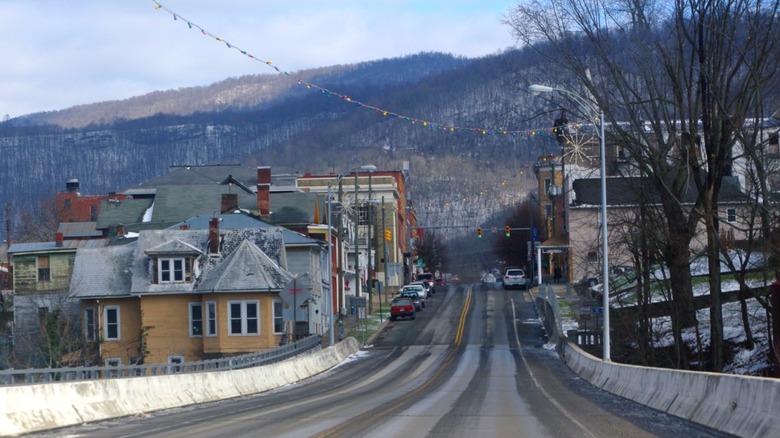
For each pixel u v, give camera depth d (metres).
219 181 97.62
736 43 39.59
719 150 40.62
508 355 51.59
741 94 39.34
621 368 27.09
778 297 35.22
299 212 75.12
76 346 54.22
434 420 18.88
